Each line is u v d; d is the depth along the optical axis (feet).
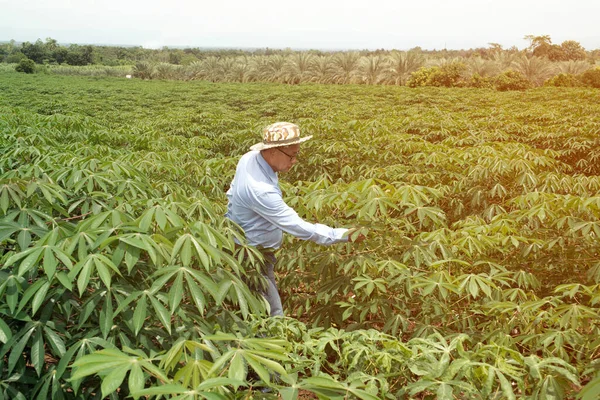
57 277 5.95
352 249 11.03
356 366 6.85
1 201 7.98
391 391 6.95
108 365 4.51
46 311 6.29
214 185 17.49
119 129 29.73
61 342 6.12
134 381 4.42
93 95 87.10
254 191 9.39
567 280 11.08
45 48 287.28
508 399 5.35
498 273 9.91
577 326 7.62
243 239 9.04
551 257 11.31
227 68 159.22
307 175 23.31
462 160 18.95
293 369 6.62
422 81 110.32
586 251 11.21
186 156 21.75
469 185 17.26
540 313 8.38
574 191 16.15
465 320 10.02
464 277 8.82
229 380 4.48
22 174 11.51
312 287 12.72
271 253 10.25
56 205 8.71
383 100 71.72
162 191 15.35
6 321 6.45
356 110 49.21
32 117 28.27
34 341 6.02
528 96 68.18
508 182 17.43
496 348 6.19
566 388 5.96
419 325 9.67
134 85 117.50
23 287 6.53
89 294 6.97
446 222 16.76
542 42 225.56
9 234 7.13
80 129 26.96
